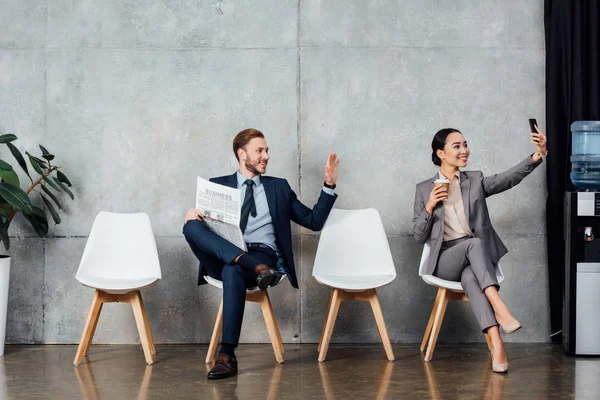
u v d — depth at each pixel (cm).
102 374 376
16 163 468
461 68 462
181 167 463
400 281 462
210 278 400
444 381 356
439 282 397
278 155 462
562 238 448
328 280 400
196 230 385
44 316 463
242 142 412
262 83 463
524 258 462
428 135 462
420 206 421
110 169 463
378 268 423
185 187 464
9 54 464
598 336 411
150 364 400
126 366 396
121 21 463
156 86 463
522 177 410
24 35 464
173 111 463
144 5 463
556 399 320
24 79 464
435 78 462
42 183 465
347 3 463
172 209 464
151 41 464
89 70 463
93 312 405
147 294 463
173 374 375
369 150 462
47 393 336
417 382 354
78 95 463
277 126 462
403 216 462
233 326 371
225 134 463
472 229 408
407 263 462
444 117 463
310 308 461
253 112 463
